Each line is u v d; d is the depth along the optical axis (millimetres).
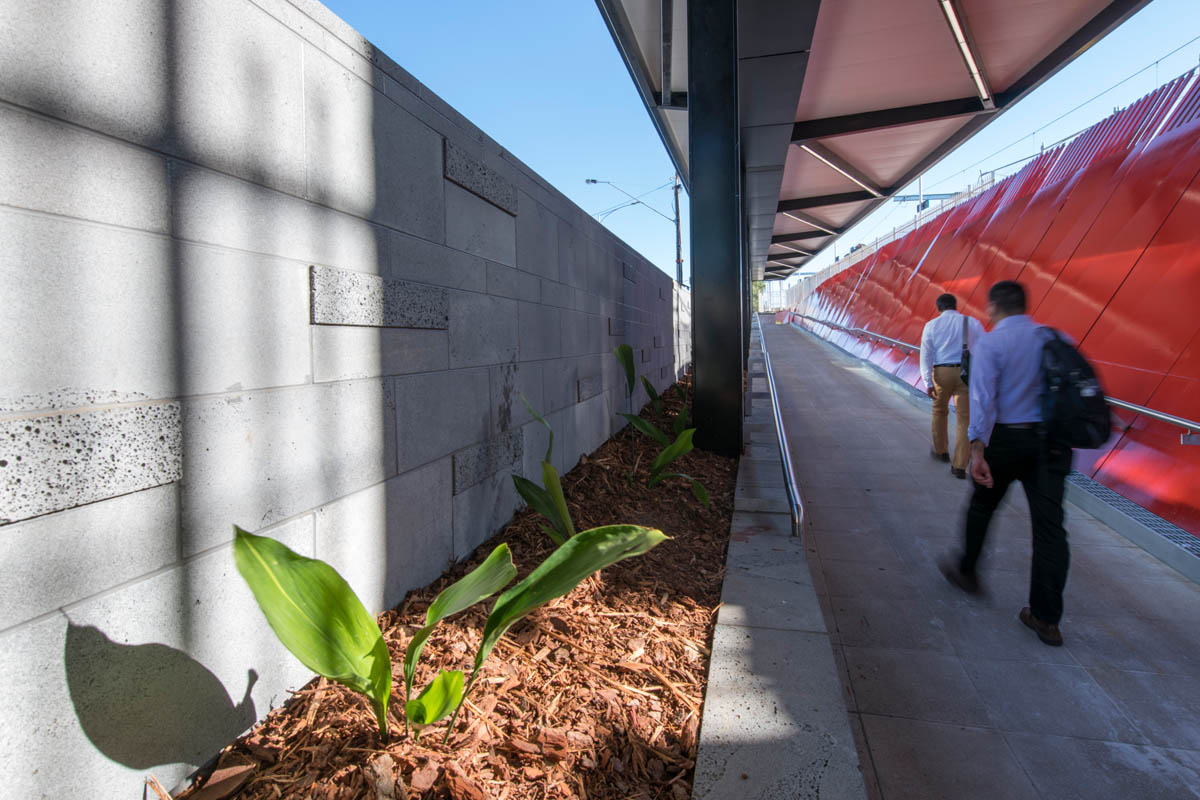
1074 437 2758
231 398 1708
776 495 4523
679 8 7141
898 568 3770
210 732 1633
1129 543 4133
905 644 2904
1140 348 5555
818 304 31047
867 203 18344
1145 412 4699
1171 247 5645
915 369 10711
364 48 2307
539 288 4125
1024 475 2912
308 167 2008
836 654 2834
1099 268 6652
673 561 3324
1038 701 2459
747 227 13500
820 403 10062
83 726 1316
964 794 1977
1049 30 8008
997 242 10000
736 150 5730
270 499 1848
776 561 3314
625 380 6711
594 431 5434
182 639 1559
